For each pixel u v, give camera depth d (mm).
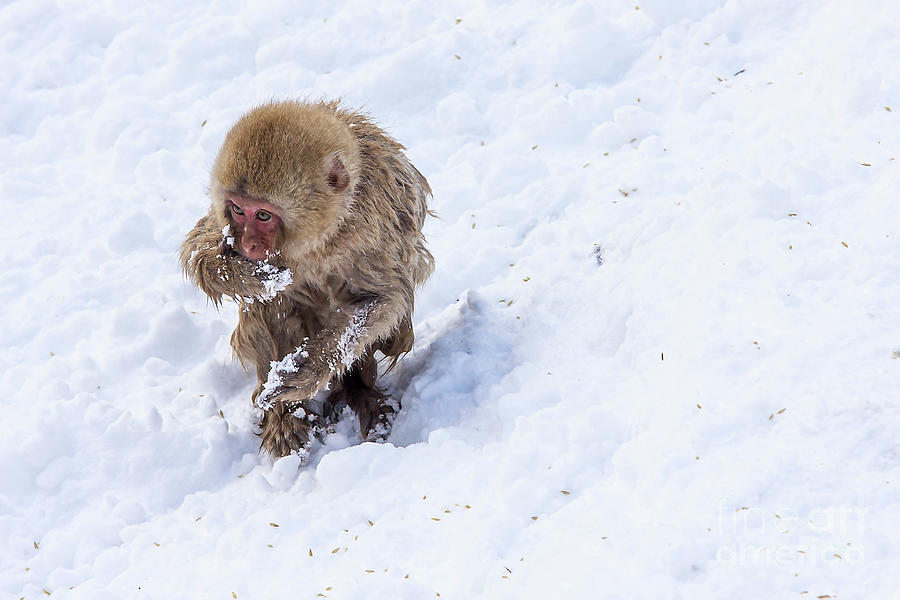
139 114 12344
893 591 4703
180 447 8273
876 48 9164
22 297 10125
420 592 5738
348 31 13078
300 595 6055
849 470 5379
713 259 7469
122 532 7480
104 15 13797
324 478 7414
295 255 7355
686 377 6605
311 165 7055
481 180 10914
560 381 7703
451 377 8305
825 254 6957
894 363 5934
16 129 12672
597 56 11719
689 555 5215
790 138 8703
